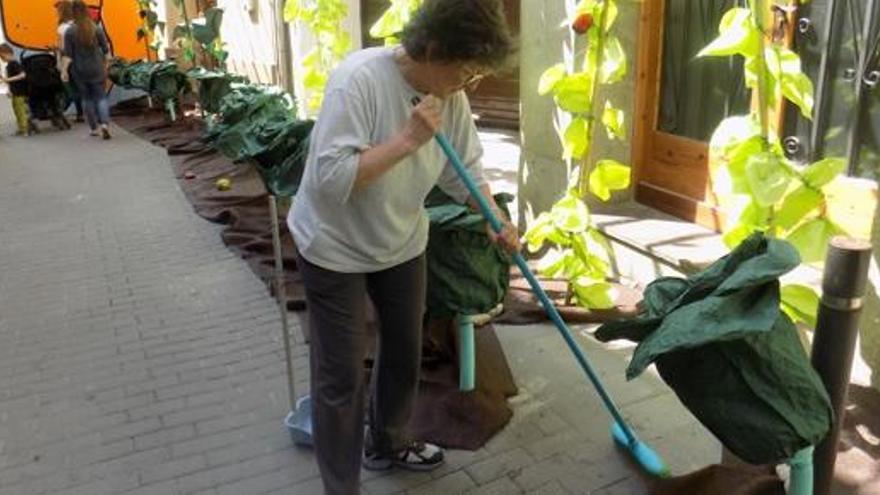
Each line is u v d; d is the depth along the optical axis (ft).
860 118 10.98
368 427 9.00
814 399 5.84
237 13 37.42
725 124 8.70
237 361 11.86
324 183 6.31
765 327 5.44
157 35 42.42
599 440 9.36
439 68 6.33
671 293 6.71
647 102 14.39
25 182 25.03
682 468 8.83
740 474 8.02
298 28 26.61
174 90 34.24
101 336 12.95
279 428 9.95
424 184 7.13
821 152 11.62
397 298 7.72
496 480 8.70
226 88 23.17
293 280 14.83
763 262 5.78
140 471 9.15
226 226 19.01
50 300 14.64
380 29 14.66
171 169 26.02
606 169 12.18
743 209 8.65
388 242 7.16
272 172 9.00
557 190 14.94
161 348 12.42
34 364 11.99
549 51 14.39
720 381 5.91
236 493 8.70
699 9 13.26
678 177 14.02
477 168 7.79
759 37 8.31
